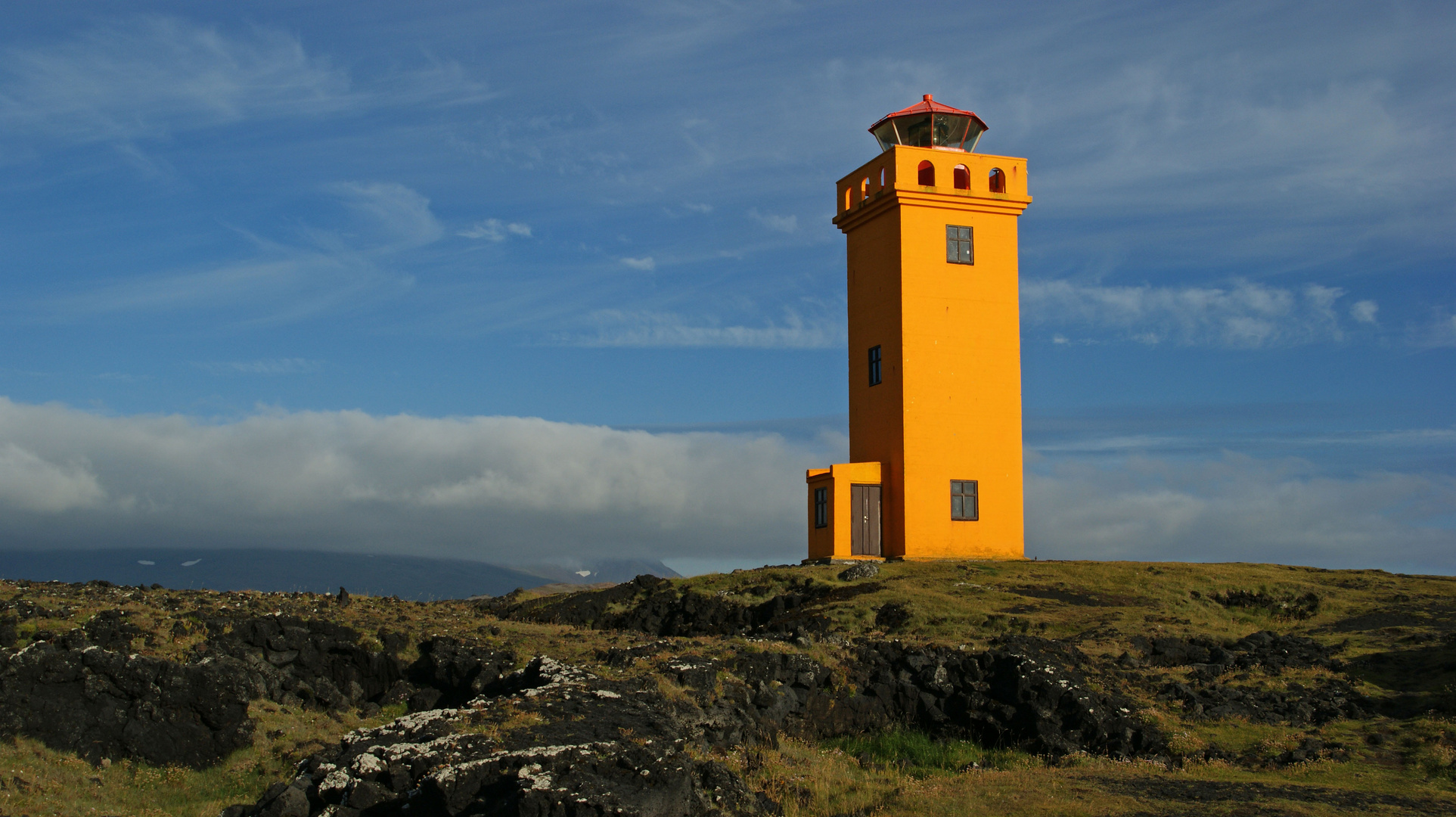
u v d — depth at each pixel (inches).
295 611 1033.5
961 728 1039.0
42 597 963.3
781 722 975.6
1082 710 999.0
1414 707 1018.1
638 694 818.8
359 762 647.8
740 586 1738.4
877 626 1425.9
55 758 751.7
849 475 1894.7
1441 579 1684.3
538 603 1878.7
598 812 573.3
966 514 1891.0
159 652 871.1
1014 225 1978.3
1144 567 1752.0
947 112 2085.4
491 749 646.5
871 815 748.0
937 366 1908.2
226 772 799.7
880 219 1990.7
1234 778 857.5
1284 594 1581.0
